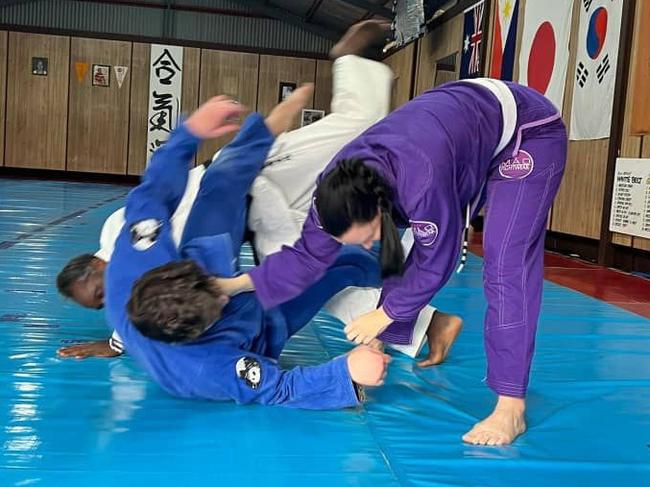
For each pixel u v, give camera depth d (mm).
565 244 6664
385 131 1646
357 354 1853
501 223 1775
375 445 1661
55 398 1878
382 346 2361
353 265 2205
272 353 2084
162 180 1891
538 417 1904
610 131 5711
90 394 1920
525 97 1800
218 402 1902
